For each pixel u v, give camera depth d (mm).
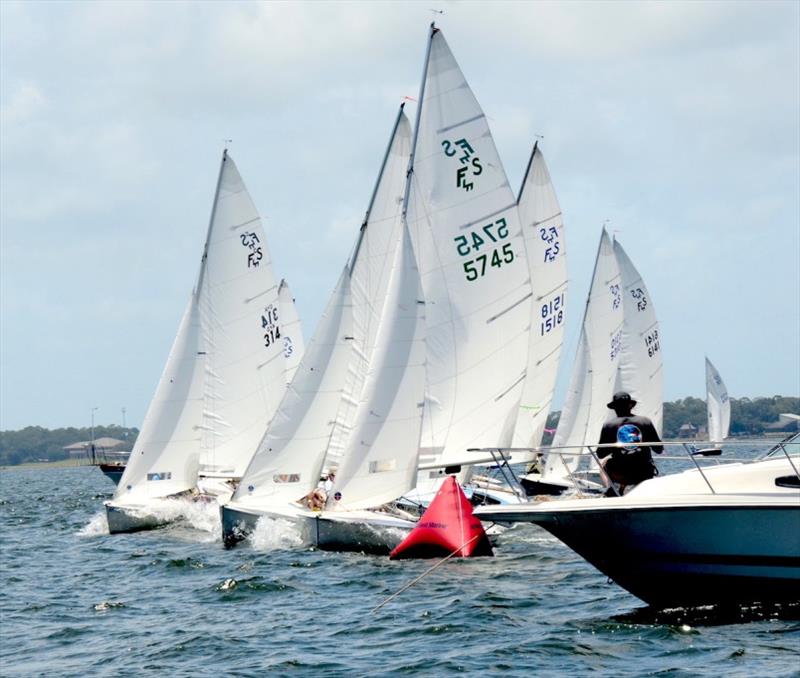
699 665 26312
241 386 69500
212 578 44094
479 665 27594
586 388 76938
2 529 76688
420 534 45969
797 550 29438
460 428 51938
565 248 68875
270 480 53781
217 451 69188
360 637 31609
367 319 56625
